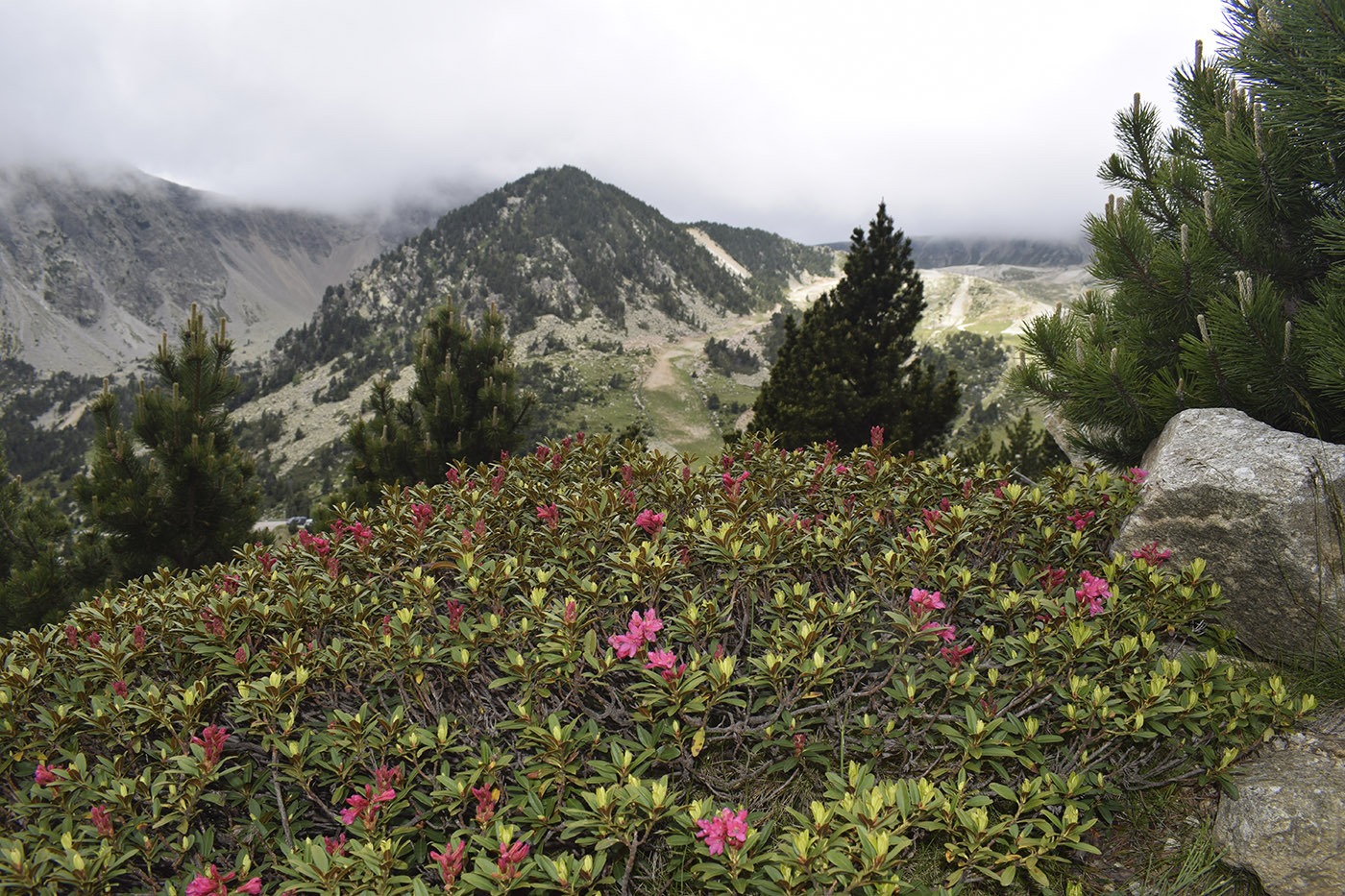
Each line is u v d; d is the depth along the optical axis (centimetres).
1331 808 300
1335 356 481
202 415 1408
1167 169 658
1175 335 648
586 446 698
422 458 1521
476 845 297
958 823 270
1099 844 336
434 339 1596
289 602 397
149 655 408
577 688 347
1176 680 350
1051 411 789
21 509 1656
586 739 309
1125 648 349
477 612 409
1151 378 625
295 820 332
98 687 395
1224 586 439
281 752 331
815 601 366
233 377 1452
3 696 357
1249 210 612
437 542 471
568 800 311
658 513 508
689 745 335
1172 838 334
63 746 366
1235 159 583
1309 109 541
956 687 335
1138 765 358
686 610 373
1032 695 360
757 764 367
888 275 2069
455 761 351
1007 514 466
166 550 1391
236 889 246
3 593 1419
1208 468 448
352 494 1489
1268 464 429
